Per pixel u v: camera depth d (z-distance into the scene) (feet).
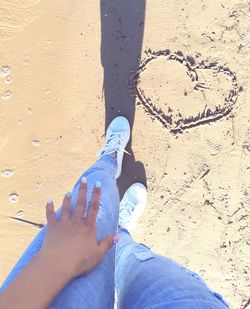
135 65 5.64
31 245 2.89
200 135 5.64
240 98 5.56
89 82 5.72
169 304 2.60
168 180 5.73
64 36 5.70
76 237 2.33
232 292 5.80
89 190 3.73
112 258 3.05
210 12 5.51
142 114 5.68
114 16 5.60
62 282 2.15
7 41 5.75
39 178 5.90
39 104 5.80
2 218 5.98
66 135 5.82
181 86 5.61
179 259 5.83
